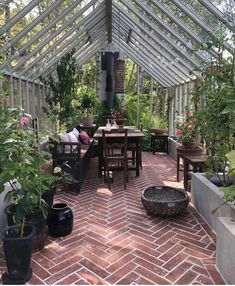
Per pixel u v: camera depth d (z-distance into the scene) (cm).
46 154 321
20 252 226
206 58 466
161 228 328
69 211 310
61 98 665
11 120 294
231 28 349
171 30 467
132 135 528
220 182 373
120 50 935
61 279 234
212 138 344
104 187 493
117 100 943
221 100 300
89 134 794
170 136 859
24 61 471
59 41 534
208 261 261
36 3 373
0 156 257
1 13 496
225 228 232
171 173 599
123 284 227
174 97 841
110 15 633
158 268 249
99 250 278
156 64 762
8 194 240
